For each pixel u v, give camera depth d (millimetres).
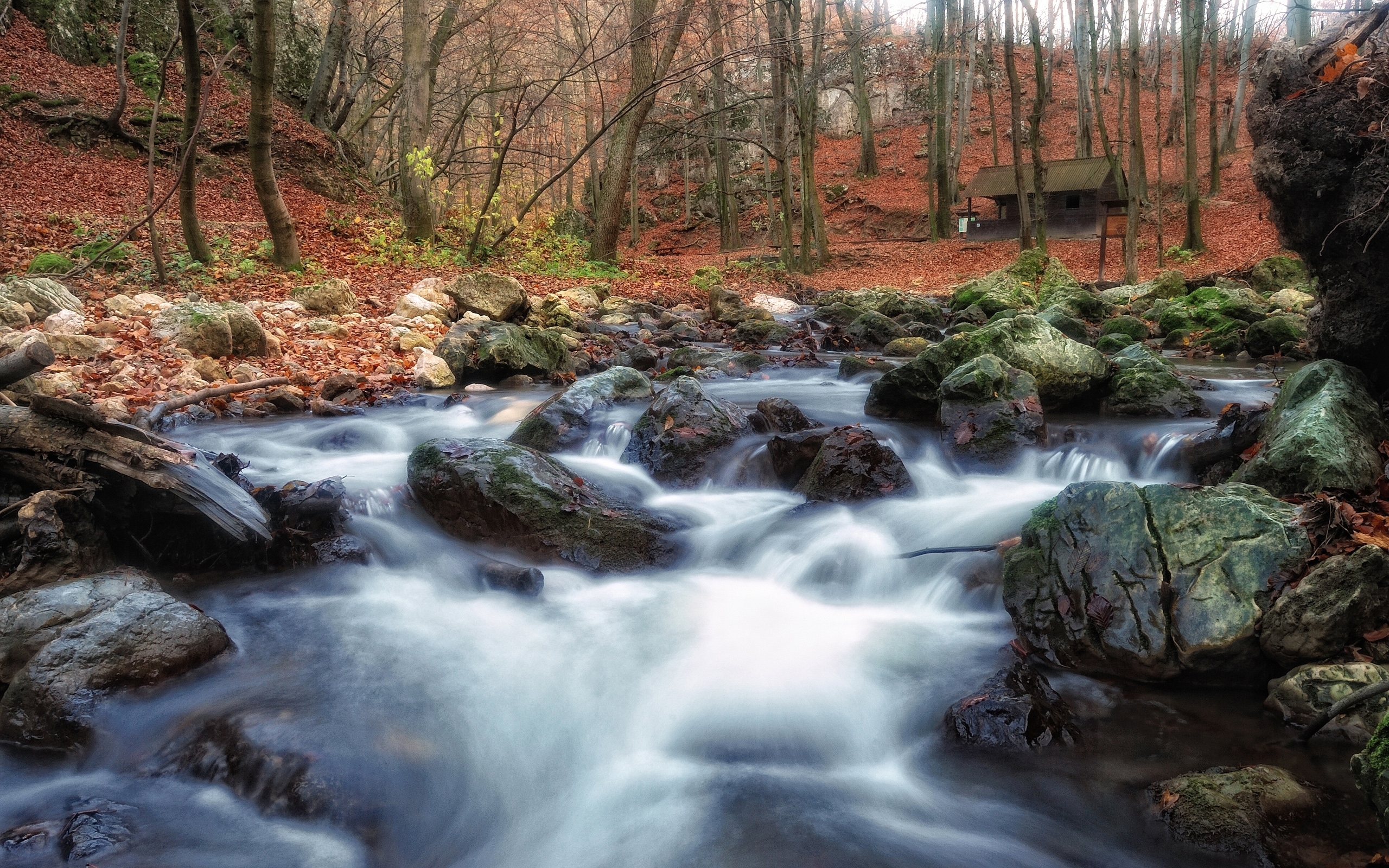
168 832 3141
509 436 7379
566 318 14109
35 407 4793
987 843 3096
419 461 5965
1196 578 3861
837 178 45406
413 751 3531
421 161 20094
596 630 4645
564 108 32938
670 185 51094
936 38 34156
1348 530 3840
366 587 5086
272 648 4328
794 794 3410
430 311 12797
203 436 7496
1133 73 22938
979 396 6906
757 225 43719
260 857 3057
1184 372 10148
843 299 20234
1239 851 2863
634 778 3547
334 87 34625
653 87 18422
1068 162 34562
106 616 3924
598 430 7359
